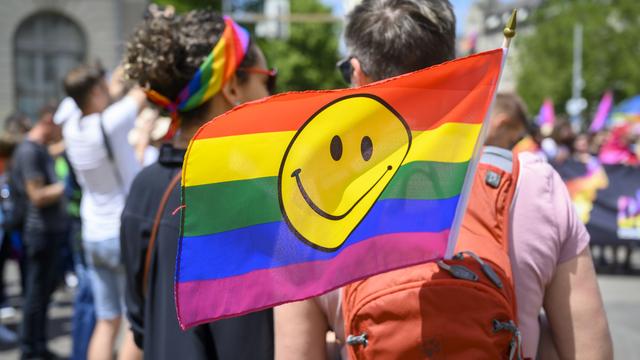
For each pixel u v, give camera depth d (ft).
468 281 4.83
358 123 4.67
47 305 16.92
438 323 4.74
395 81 4.56
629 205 30.22
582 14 119.85
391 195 4.73
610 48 118.32
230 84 7.02
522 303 5.23
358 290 5.01
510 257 5.22
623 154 36.47
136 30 7.16
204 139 4.43
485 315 4.76
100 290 12.07
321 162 4.68
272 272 4.68
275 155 4.60
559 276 5.32
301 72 108.37
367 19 5.55
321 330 5.41
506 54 4.57
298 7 111.14
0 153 21.58
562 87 120.47
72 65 72.95
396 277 4.91
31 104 72.13
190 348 6.32
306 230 4.69
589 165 30.73
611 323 20.72
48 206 16.84
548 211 5.28
